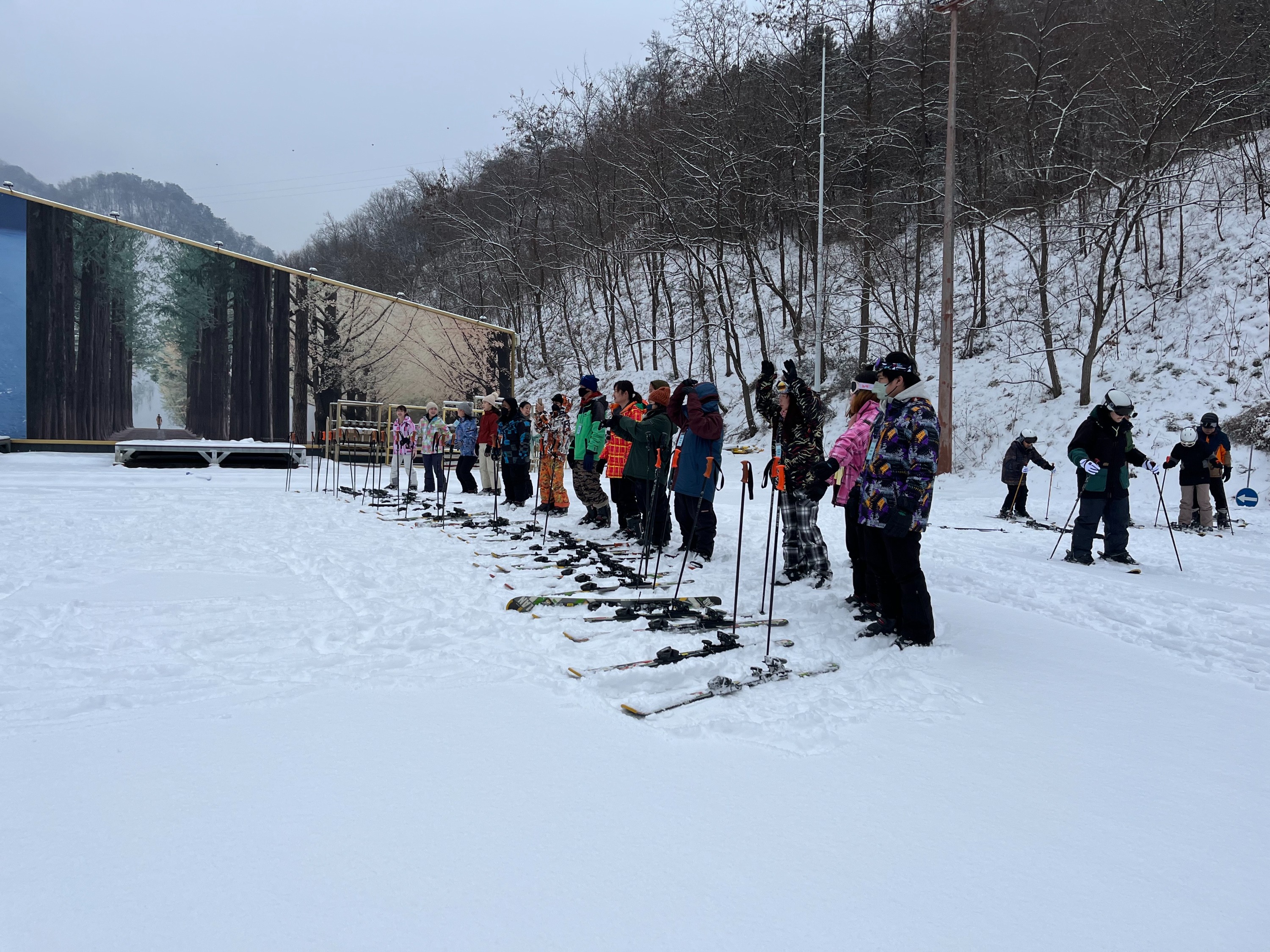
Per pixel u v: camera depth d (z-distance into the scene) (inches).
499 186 1749.5
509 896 91.1
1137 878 100.0
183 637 202.4
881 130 1069.1
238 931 83.7
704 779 124.4
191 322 1075.3
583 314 1717.5
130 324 1051.9
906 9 1072.2
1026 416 879.1
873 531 212.4
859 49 1120.8
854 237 1102.4
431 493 665.6
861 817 113.6
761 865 99.7
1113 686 177.8
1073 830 112.0
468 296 1918.1
